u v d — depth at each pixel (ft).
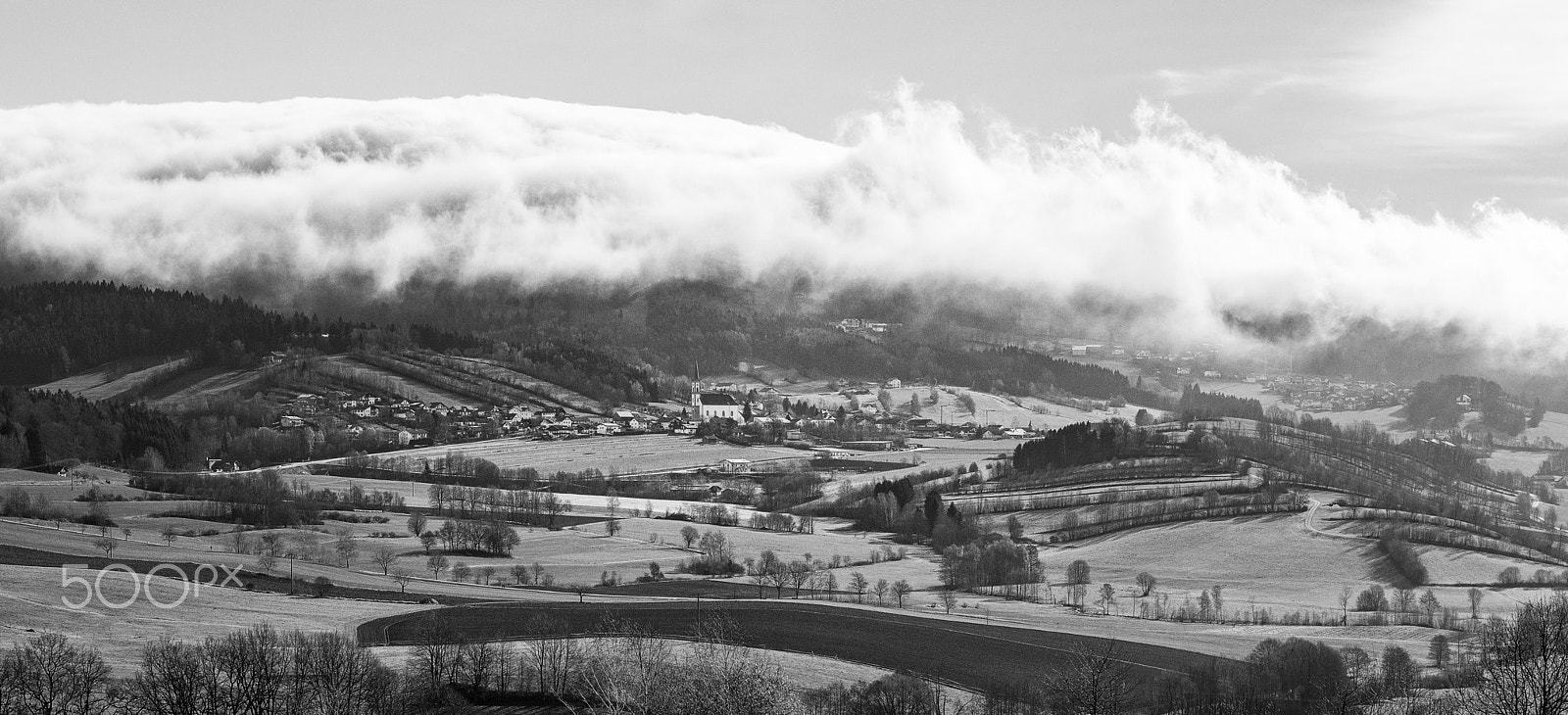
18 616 481.46
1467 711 359.87
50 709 365.61
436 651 447.42
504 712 417.28
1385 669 481.05
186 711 373.61
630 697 367.25
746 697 360.07
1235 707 439.22
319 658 419.74
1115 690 416.87
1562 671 346.54
